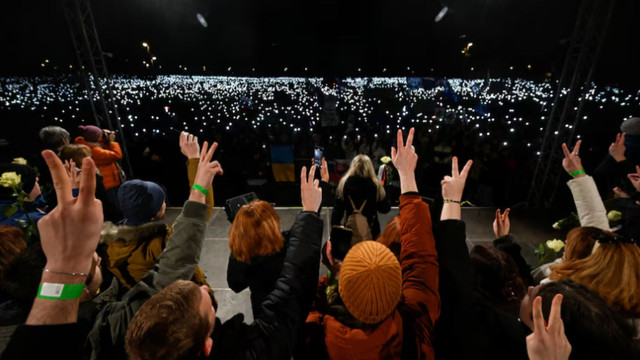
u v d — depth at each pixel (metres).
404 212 1.42
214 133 12.05
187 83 24.64
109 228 1.85
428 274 1.26
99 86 6.95
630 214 2.41
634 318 1.32
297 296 1.18
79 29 6.55
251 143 11.43
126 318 1.17
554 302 0.85
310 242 1.28
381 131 13.88
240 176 10.30
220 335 1.08
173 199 9.01
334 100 13.37
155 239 1.89
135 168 10.21
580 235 1.73
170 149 10.41
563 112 6.62
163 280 1.20
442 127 12.54
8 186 2.29
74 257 0.77
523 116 15.64
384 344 1.05
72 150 3.66
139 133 13.40
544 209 6.24
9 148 5.55
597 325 1.02
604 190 7.95
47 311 0.75
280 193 8.97
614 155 3.01
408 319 1.15
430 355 1.13
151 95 20.61
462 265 1.33
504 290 1.58
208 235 5.16
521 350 1.26
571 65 6.54
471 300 1.34
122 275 1.88
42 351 0.73
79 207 0.76
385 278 0.99
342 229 1.94
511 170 8.89
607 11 5.87
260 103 20.73
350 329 1.07
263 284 2.20
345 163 7.82
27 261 1.36
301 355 1.17
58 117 16.83
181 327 0.92
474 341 1.30
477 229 5.61
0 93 18.64
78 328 0.78
